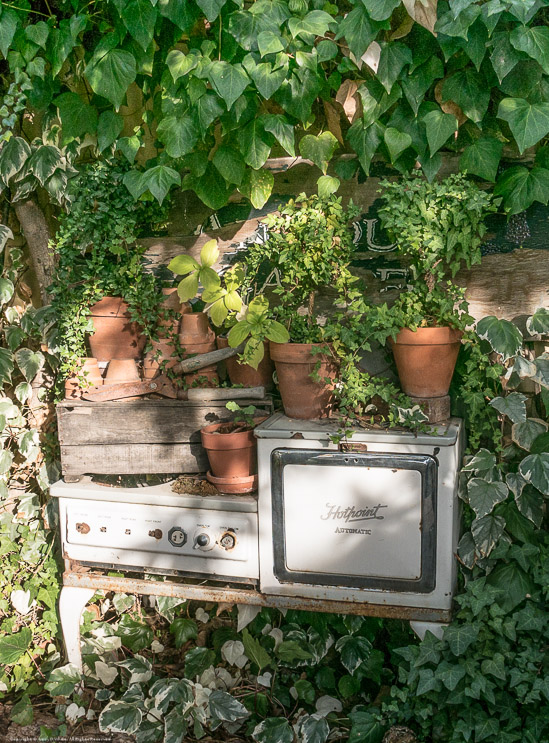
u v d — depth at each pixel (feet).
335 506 7.85
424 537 7.62
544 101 7.56
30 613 10.16
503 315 8.50
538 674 7.70
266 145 8.41
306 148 8.46
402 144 7.98
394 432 7.65
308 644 8.85
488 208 7.77
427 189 7.77
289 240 8.11
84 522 8.75
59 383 10.07
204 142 8.64
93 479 9.05
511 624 7.67
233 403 8.21
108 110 9.02
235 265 9.16
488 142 7.93
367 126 8.13
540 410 8.52
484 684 7.47
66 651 9.16
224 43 8.00
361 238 8.81
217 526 8.27
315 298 9.04
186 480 8.61
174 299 9.15
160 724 8.57
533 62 7.47
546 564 7.96
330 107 8.46
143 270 9.62
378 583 7.84
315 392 8.16
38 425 10.46
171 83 8.31
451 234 7.80
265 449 7.97
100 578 8.84
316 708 8.61
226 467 8.24
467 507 8.50
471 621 7.83
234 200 9.20
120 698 8.95
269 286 9.15
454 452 7.53
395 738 7.68
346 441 7.70
